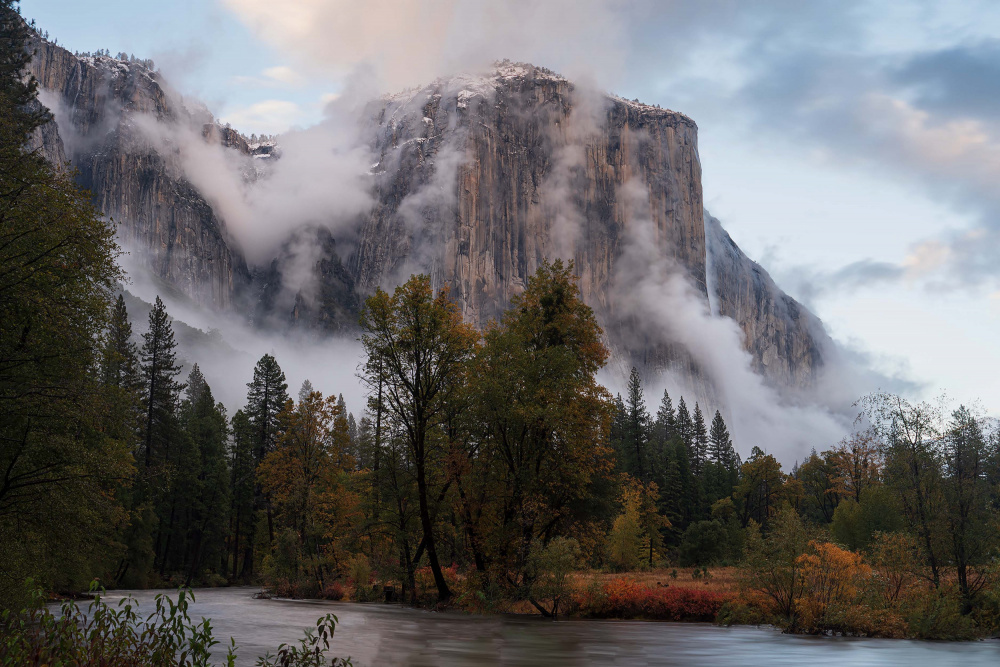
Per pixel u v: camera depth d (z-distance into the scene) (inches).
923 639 1141.7
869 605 1186.0
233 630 1040.8
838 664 811.4
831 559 1189.7
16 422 794.8
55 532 850.8
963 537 1374.3
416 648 859.4
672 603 1311.5
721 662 798.5
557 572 1293.1
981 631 1216.2
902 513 1533.0
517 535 1380.4
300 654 437.7
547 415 1358.3
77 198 815.1
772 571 1229.1
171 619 387.5
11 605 799.1
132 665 375.2
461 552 1578.5
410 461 1583.4
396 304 1513.3
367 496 1651.1
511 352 1451.8
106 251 837.2
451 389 1497.3
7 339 767.1
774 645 970.1
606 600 1328.7
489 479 1429.6
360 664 722.8
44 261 769.6
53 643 370.9
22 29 1521.9
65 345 807.7
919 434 1486.2
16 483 833.5
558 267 1574.8
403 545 1610.5
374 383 1510.8
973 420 1467.8
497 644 910.4
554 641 951.6
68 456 818.8
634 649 890.1
